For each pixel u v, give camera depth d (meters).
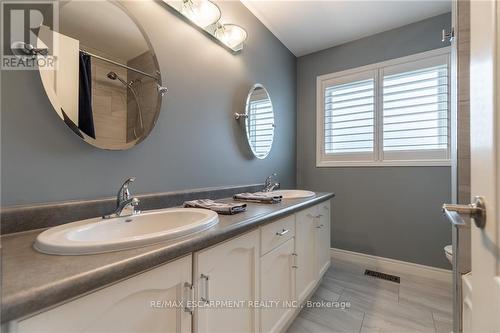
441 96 2.20
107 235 0.92
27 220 0.83
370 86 2.54
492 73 0.43
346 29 2.41
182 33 1.46
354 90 2.63
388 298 1.90
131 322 0.63
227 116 1.83
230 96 1.86
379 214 2.47
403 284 2.12
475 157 0.52
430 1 2.01
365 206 2.55
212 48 1.68
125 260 0.59
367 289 2.04
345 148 2.69
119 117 1.14
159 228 1.08
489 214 0.45
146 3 1.27
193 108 1.54
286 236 1.42
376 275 2.30
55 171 0.93
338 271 2.39
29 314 0.45
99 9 1.08
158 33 1.33
